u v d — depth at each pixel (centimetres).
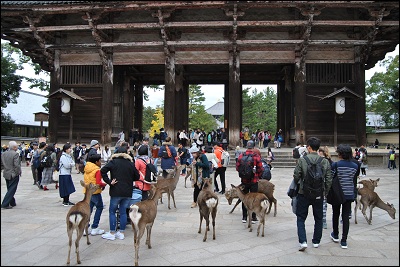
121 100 2555
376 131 4194
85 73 2300
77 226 499
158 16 1975
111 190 613
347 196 559
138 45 2142
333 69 2184
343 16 2181
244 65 2767
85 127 2277
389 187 1231
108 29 2214
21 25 2206
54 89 2292
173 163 1020
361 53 2139
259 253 538
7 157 869
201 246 573
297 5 1895
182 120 2692
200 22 1997
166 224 720
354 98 2036
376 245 580
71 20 2320
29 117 4141
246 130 2781
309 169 542
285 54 2212
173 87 2219
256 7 2038
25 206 903
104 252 544
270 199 779
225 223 735
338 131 2173
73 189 922
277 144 2386
